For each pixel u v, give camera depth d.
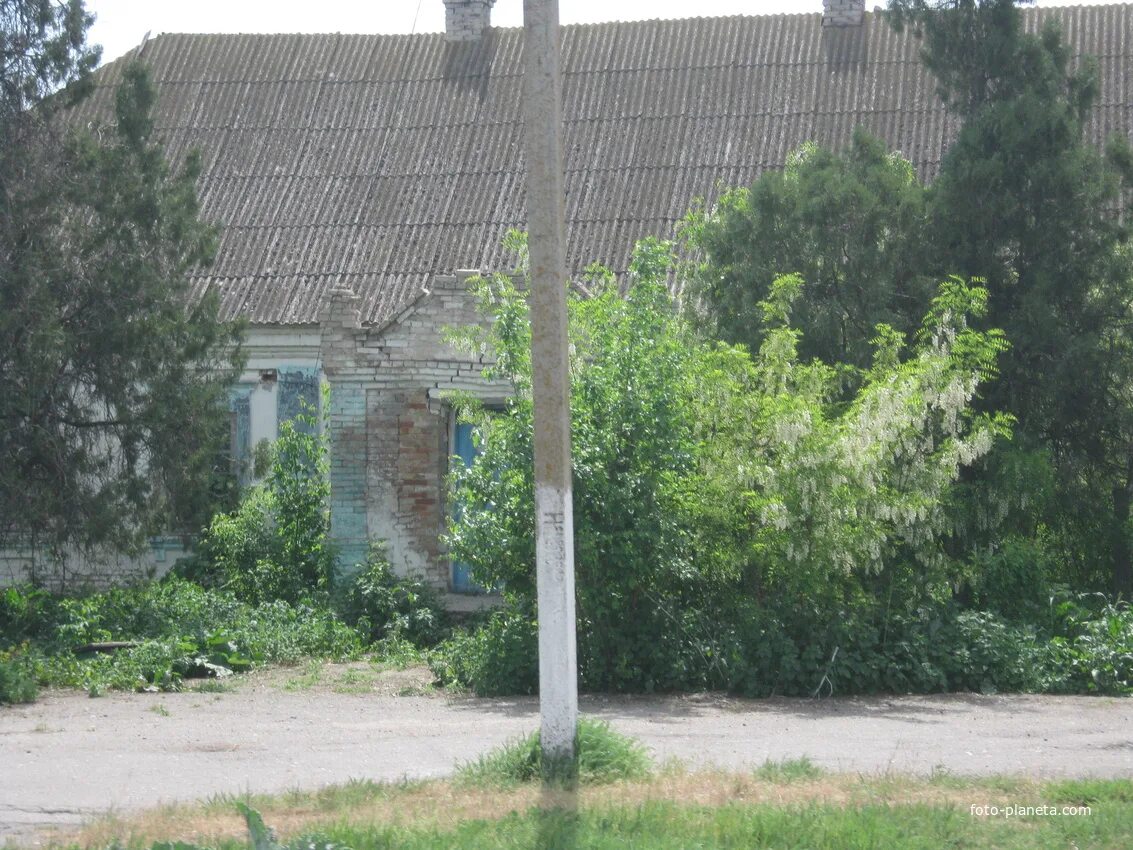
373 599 20.72
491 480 15.97
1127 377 19.67
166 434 20.58
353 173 28.22
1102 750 12.09
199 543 23.20
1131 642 16.41
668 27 31.16
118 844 8.33
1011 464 18.12
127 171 20.66
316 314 25.17
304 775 11.17
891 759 11.21
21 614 19.12
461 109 29.39
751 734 13.01
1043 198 19.62
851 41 29.92
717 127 28.31
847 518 15.30
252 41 31.89
